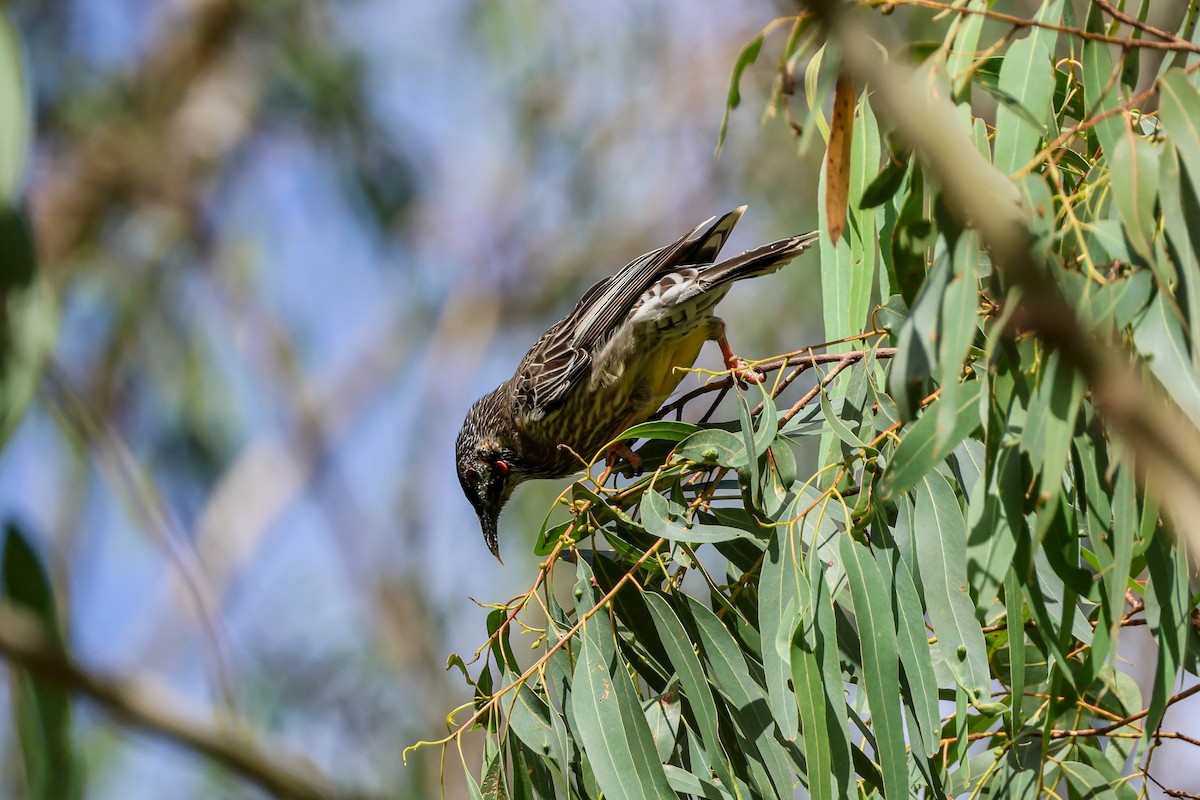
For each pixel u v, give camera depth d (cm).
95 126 1903
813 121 570
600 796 703
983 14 601
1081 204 680
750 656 738
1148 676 1316
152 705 422
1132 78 676
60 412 541
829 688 666
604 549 920
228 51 2008
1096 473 620
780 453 752
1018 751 720
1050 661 677
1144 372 600
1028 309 418
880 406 749
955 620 672
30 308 514
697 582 1459
